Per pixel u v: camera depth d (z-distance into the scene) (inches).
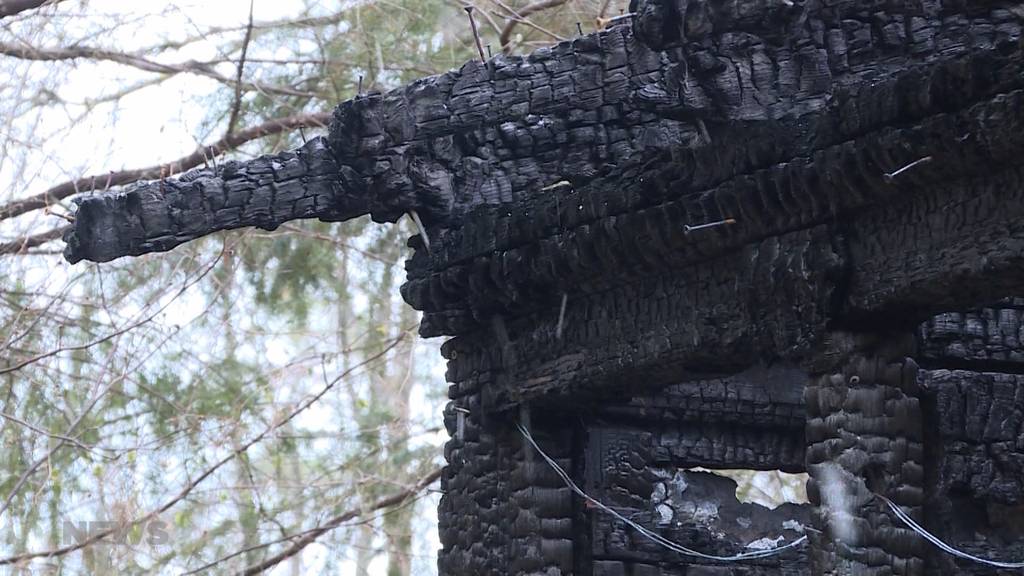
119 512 946.7
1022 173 370.9
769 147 418.3
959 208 386.0
